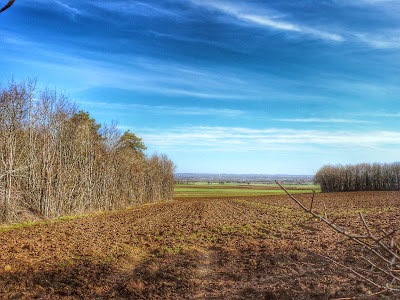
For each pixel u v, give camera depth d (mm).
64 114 24703
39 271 8406
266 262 8984
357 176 73438
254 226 16719
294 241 11711
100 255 10406
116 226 17625
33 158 21594
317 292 6289
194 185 166750
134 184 42438
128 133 50812
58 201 23078
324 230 14133
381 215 19156
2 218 17547
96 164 30562
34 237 13297
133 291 7285
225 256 10109
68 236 13844
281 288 6625
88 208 28078
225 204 38531
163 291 7305
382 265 7457
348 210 23969
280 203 37375
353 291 6172
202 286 7523
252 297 6539
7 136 19094
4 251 10422
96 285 7762
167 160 61781
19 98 20094
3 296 6836
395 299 5027
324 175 78312
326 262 8594
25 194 20766
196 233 14977
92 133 30547
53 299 6871
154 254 11016
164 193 58594
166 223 19078
